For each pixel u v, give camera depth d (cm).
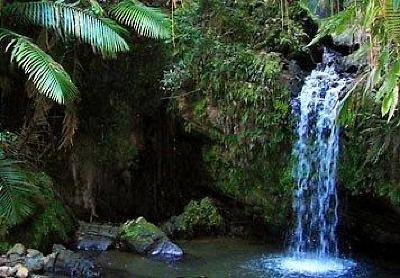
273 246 525
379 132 415
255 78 508
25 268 409
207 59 530
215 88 524
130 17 530
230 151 532
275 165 513
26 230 466
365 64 482
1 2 498
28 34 549
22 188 451
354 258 488
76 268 421
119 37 500
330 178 478
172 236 548
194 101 539
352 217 489
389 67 250
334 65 536
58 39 553
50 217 487
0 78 555
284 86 501
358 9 251
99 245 496
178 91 543
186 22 550
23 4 496
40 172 528
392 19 198
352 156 456
